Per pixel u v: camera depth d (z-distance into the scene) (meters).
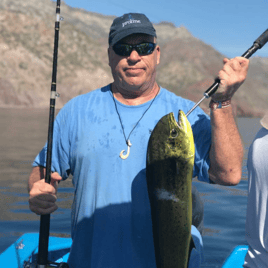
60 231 4.75
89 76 126.12
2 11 130.25
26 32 128.38
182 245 1.72
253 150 1.61
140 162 1.96
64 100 112.62
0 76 105.19
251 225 1.68
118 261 1.91
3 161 11.32
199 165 1.96
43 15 140.25
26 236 3.34
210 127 1.97
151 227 1.91
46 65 118.69
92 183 1.99
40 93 107.62
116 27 1.98
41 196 1.88
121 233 1.92
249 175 1.65
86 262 1.98
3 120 34.19
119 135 2.00
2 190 7.34
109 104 2.08
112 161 1.97
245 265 1.73
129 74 1.98
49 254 2.91
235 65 1.68
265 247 1.63
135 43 1.95
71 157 2.10
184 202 1.70
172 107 2.04
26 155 12.80
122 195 1.93
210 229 4.98
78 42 141.50
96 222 1.95
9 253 2.95
